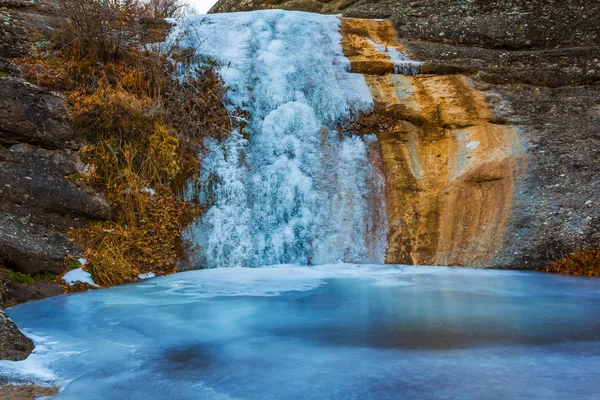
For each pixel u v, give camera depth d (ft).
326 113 34.12
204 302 19.83
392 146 32.27
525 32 41.55
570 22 41.65
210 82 33.30
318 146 32.04
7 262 20.57
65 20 32.40
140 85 30.71
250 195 29.30
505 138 31.17
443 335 15.70
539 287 21.80
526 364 13.25
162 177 27.12
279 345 15.06
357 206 29.32
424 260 26.99
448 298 20.22
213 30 39.52
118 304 19.54
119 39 31.99
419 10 45.39
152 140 27.17
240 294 20.97
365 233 28.53
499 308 18.69
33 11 34.53
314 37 40.63
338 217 28.91
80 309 18.92
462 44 42.29
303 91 35.12
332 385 12.17
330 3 53.62
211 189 28.32
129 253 24.11
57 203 23.35
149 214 25.67
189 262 25.93
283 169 30.58
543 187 27.58
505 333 15.79
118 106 26.96
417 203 29.12
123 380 12.76
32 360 14.02
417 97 35.29
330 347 14.83
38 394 12.03
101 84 28.30
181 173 27.71
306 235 28.53
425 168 30.73
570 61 37.99
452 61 39.14
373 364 13.44
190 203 27.53
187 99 31.42
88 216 24.14
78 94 27.73
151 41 36.70
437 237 27.61
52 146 24.95
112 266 22.84
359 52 39.78
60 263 21.88
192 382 12.58
